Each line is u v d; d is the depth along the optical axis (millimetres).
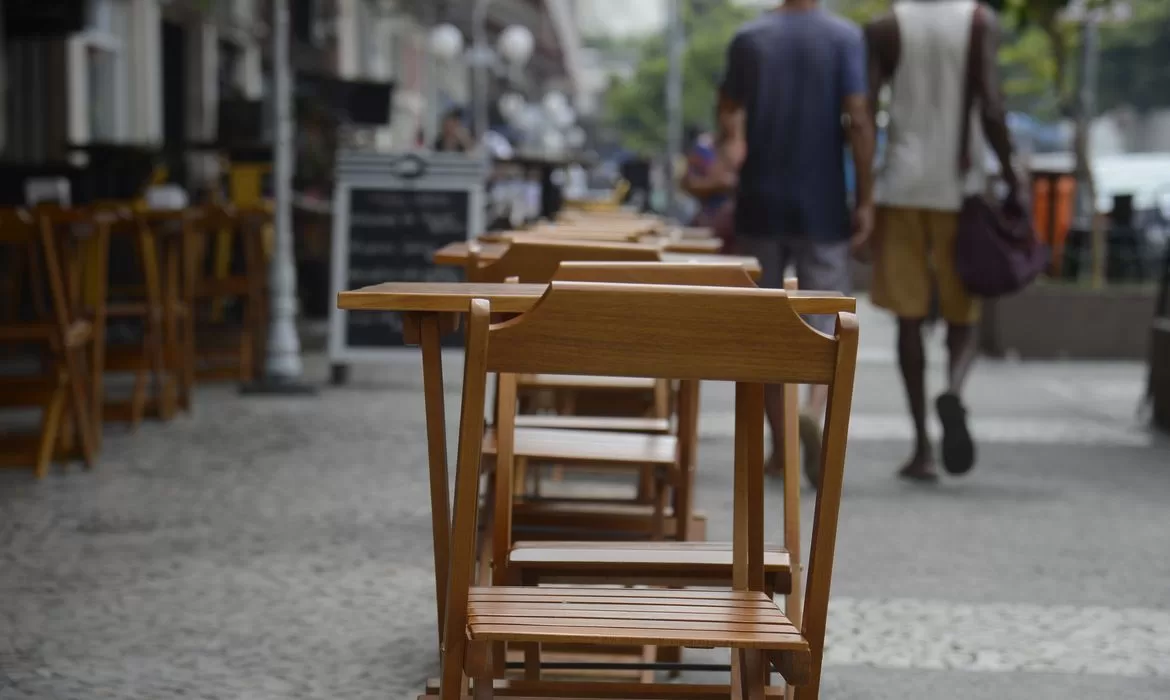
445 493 3957
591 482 9367
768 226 9414
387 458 9945
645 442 5871
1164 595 6844
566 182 27328
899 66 9688
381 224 14023
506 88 62344
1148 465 10391
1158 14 69812
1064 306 17547
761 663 3822
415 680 5348
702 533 5836
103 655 5598
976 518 8438
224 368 13945
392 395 13281
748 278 3967
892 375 15602
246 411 12180
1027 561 7434
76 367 9438
